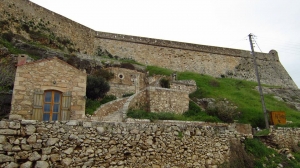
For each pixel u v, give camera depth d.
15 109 14.67
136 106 20.53
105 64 31.39
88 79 23.55
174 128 11.86
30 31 31.44
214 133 13.08
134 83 29.75
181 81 30.48
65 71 16.61
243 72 51.44
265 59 55.69
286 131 17.67
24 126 8.67
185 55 47.50
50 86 15.89
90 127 9.80
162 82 28.22
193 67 47.31
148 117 18.25
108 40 41.88
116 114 18.91
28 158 8.41
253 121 23.39
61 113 15.78
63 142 9.11
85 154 9.35
